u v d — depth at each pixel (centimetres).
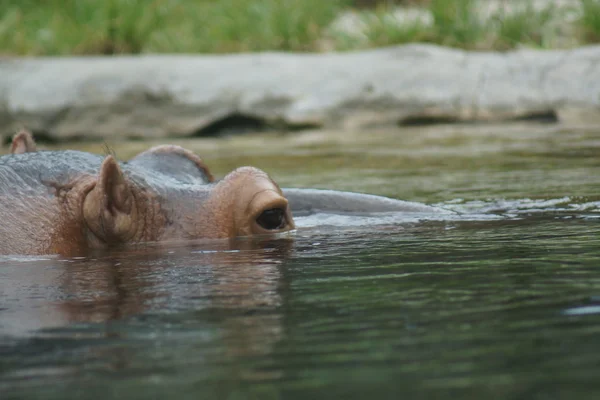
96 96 5081
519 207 1958
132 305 1065
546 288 1045
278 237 1620
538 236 1500
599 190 2197
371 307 994
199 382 741
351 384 716
